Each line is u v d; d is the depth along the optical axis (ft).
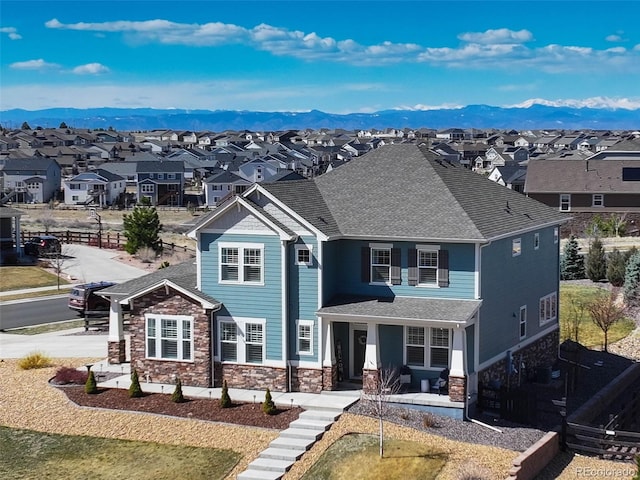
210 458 93.76
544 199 280.92
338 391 111.86
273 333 113.39
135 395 112.06
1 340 152.87
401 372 110.73
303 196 118.93
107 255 252.62
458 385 103.55
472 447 94.07
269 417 103.19
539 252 133.08
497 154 630.33
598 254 196.44
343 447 94.17
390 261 114.83
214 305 114.01
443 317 104.83
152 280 128.77
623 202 274.98
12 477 91.61
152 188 469.16
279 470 89.81
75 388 116.88
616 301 173.99
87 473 91.86
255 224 112.68
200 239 115.65
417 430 98.22
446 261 112.16
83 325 166.09
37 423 105.40
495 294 116.98
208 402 109.29
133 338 118.93
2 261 236.22
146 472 91.35
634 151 351.05
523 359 127.54
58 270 206.59
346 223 116.88
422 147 132.67
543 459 95.04
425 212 116.16
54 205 447.42
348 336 116.06
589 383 129.08
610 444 98.53
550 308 139.13
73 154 652.48
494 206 125.08
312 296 111.96
